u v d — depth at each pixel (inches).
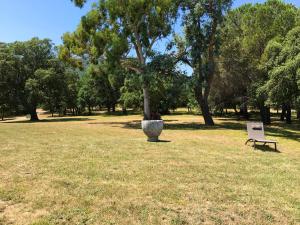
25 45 1849.2
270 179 313.9
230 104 1754.4
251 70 1310.3
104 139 598.9
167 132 880.3
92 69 1264.8
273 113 2493.8
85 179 283.3
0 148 450.0
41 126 1022.4
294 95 921.5
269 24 1256.8
